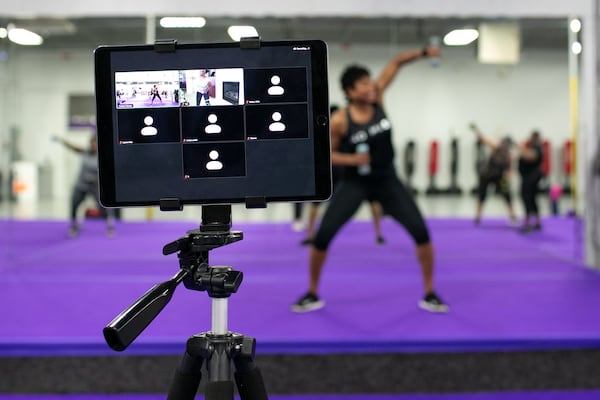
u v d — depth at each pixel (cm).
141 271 344
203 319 223
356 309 242
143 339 191
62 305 253
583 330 203
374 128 229
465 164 449
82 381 187
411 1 353
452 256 385
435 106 434
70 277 324
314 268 241
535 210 456
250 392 74
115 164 72
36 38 403
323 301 258
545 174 439
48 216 471
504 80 423
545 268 349
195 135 72
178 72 72
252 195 72
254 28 367
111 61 72
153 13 356
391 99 436
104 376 187
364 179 232
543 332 201
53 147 449
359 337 196
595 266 344
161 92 72
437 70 429
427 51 243
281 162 72
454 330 205
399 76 432
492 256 385
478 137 433
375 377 189
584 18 339
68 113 442
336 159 221
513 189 471
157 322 218
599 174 338
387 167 232
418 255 237
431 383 190
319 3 352
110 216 475
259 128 72
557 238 445
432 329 207
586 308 242
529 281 307
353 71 232
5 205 466
